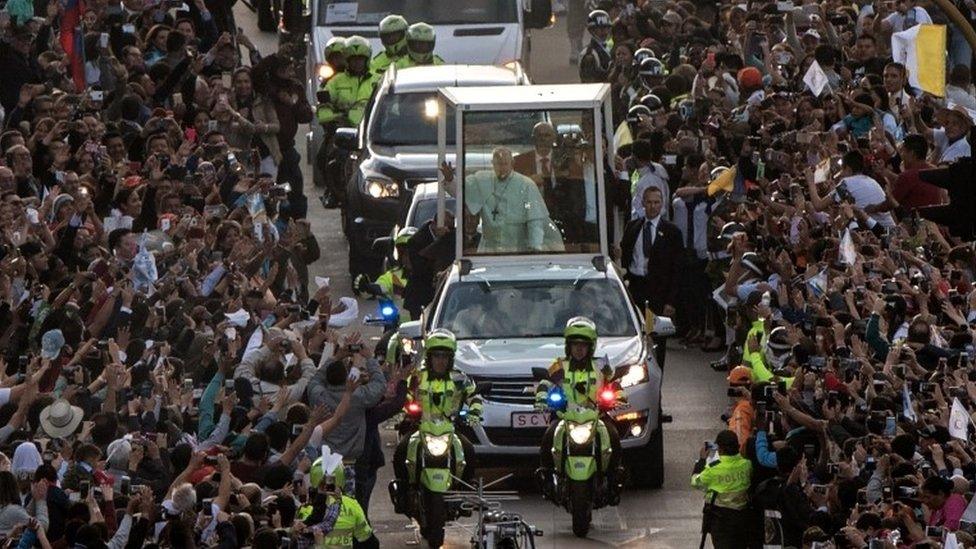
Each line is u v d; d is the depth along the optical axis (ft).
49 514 178.40
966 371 197.26
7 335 225.76
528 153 259.19
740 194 290.35
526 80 336.70
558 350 238.27
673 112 326.24
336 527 192.34
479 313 245.24
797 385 207.51
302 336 238.48
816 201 257.75
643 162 299.38
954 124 258.37
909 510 173.06
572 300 246.88
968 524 167.12
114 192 275.59
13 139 277.03
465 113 258.37
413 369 223.71
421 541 223.71
